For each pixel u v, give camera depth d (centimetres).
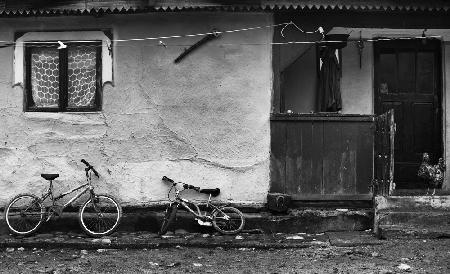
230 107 957
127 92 970
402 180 1070
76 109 979
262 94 955
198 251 859
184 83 962
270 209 935
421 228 878
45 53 988
